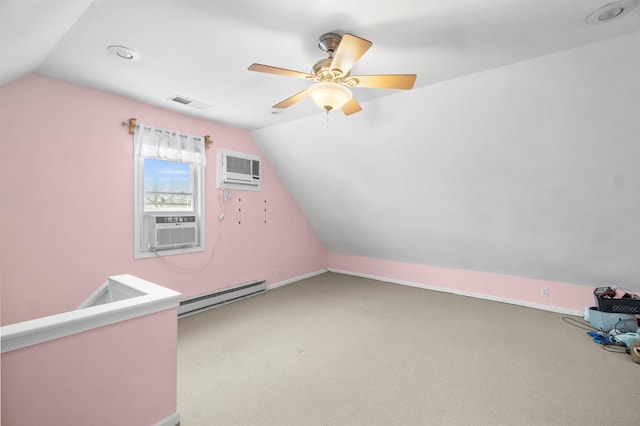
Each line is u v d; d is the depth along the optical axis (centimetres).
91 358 138
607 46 184
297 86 253
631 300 287
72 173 252
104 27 171
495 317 336
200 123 345
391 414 179
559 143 238
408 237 425
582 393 198
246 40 184
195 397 194
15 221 224
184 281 336
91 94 261
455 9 155
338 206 445
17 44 150
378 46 191
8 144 220
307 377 217
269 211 441
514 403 188
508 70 217
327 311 355
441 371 225
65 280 249
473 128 262
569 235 300
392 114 286
